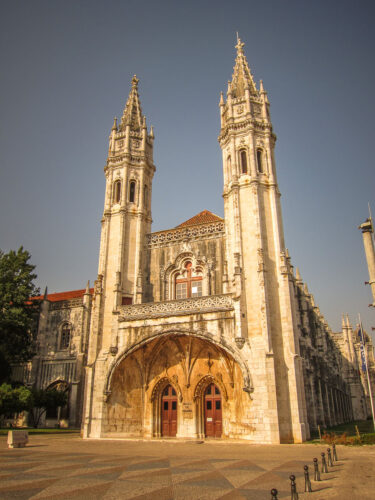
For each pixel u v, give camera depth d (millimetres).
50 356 50188
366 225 24812
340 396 66312
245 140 40438
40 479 15164
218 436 34500
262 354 32125
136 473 16484
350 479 15547
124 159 44938
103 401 35375
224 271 37781
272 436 29812
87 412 35375
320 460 20453
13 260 50000
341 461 20031
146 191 46125
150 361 37531
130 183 44938
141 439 33438
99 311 39094
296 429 30422
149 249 42688
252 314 33969
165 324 35469
